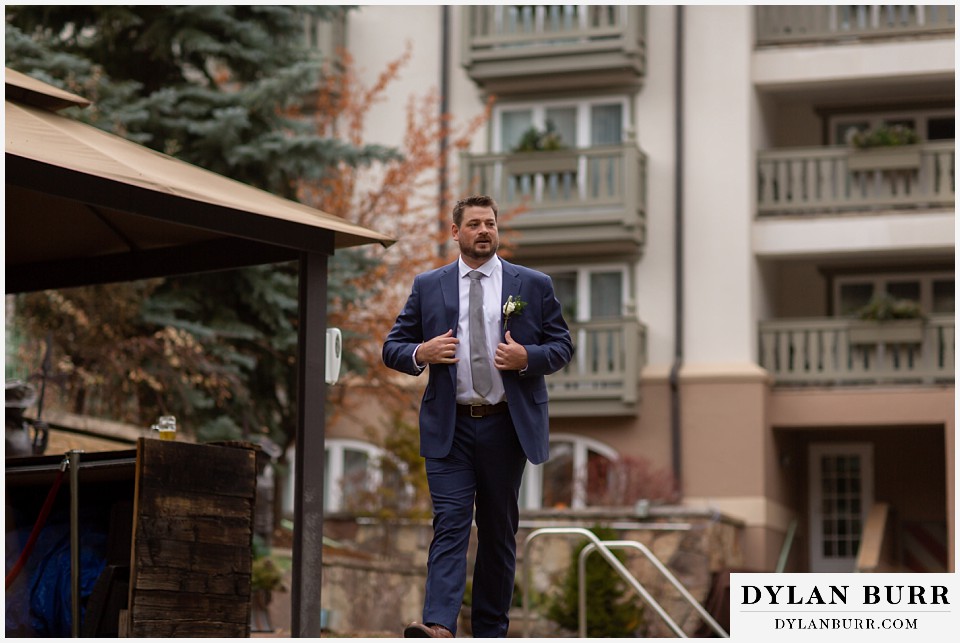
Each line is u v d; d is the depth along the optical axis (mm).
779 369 18906
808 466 20156
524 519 14883
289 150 12969
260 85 13070
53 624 5945
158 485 5391
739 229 18844
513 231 18875
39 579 6000
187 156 12984
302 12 14070
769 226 19109
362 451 19234
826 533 19906
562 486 18828
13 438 7109
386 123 20047
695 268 18906
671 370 18531
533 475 19000
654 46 19500
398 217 16234
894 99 20250
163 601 5344
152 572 5316
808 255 19156
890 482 19844
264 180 13180
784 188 19203
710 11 19281
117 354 12078
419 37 20219
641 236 18922
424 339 5410
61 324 12320
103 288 12070
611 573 12984
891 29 18953
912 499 19734
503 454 5328
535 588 14578
